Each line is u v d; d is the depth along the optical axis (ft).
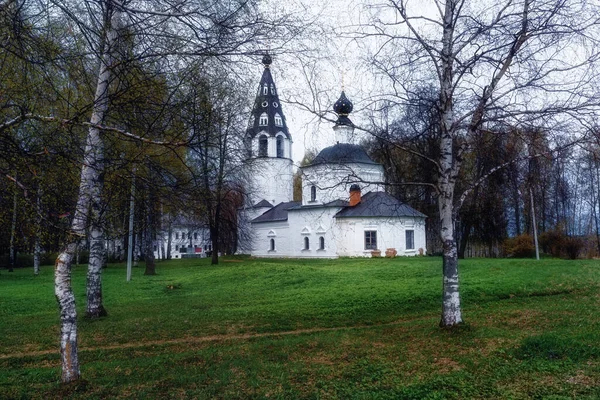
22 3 20.75
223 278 91.25
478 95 36.73
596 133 32.71
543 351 30.45
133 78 24.18
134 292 76.33
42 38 21.83
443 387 25.35
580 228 201.67
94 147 24.76
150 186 28.58
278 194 225.76
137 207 32.91
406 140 39.65
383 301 56.75
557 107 34.42
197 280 92.27
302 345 37.04
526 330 37.96
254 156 124.36
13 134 24.25
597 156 34.47
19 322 51.52
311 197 177.88
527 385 24.91
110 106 24.54
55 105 24.47
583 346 30.55
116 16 25.45
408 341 36.45
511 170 44.47
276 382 27.73
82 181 25.14
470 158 49.19
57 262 27.78
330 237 167.32
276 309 54.95
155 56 24.06
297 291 69.05
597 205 184.44
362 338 38.75
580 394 23.20
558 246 133.90
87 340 42.75
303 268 93.91
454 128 37.99
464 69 35.86
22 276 113.29
